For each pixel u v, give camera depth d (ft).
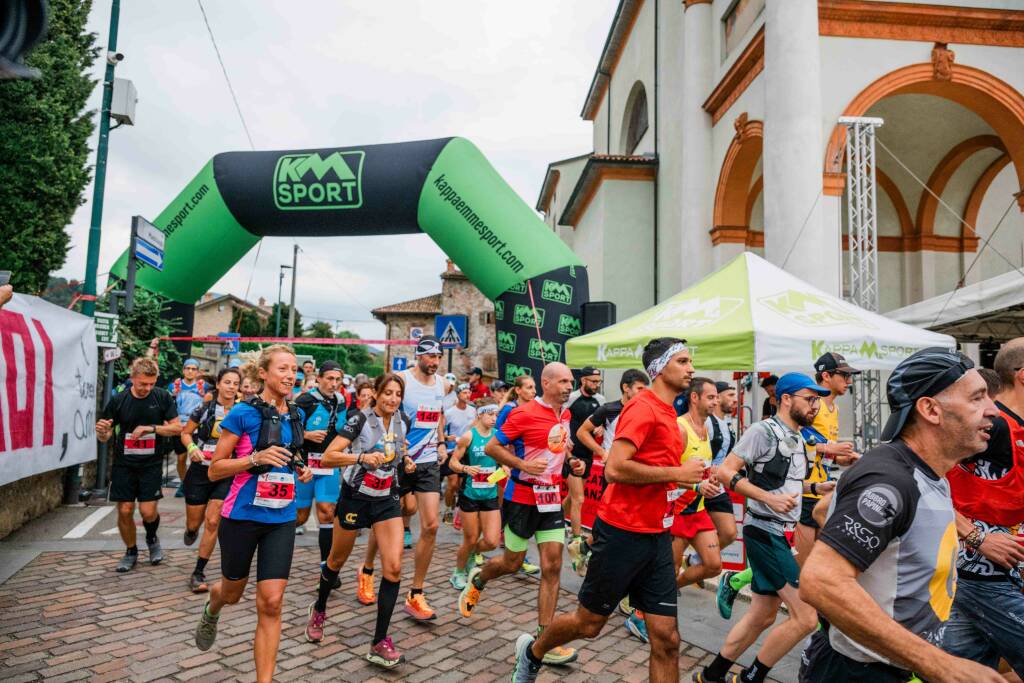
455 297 135.95
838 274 32.12
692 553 21.11
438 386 17.38
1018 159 34.40
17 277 35.99
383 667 12.89
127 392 19.47
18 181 35.70
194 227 38.91
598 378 23.76
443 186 36.19
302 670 12.68
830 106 32.91
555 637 10.71
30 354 19.54
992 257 50.24
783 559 11.36
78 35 39.60
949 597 5.83
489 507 18.52
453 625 15.65
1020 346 9.50
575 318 35.24
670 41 55.83
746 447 12.21
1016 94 33.32
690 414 16.17
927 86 33.73
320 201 37.47
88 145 40.29
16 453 18.45
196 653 13.23
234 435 11.17
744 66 39.19
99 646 13.46
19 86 35.40
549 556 13.78
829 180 32.37
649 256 59.31
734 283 20.56
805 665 6.75
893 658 5.02
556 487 14.11
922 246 50.34
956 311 28.50
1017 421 9.23
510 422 14.11
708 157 46.42
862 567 5.29
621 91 75.77
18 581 17.85
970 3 33.22
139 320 39.78
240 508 11.11
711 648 14.34
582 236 69.72
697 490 15.16
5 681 11.73
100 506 28.81
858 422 30.22
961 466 9.45
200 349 94.73
